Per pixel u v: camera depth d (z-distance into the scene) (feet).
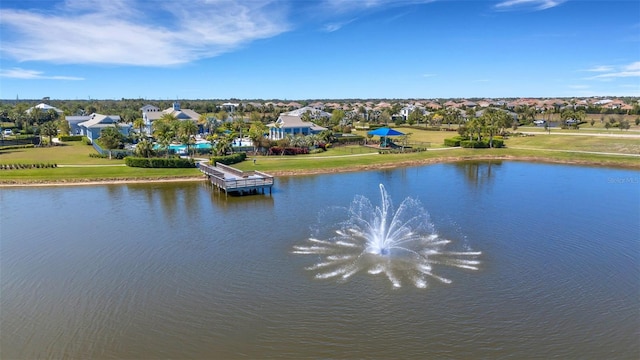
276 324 63.57
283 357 56.03
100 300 71.46
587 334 60.34
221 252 91.97
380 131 263.90
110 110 552.82
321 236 102.01
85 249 94.58
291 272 81.25
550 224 110.22
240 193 150.30
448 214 120.47
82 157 219.41
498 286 74.79
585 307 67.67
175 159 188.24
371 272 80.94
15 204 135.13
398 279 77.87
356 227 109.19
